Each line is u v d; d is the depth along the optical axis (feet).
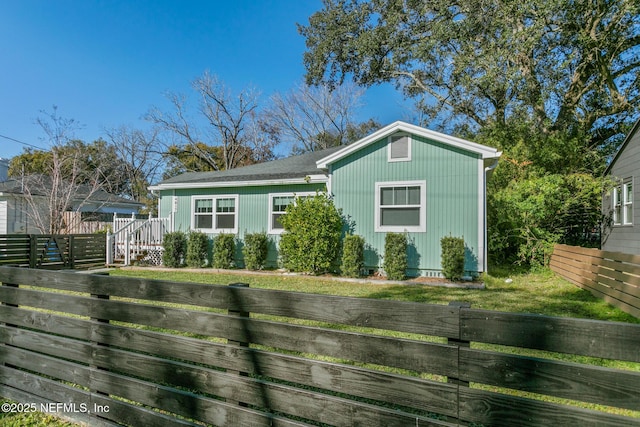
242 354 5.64
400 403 4.57
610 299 18.03
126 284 6.83
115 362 6.89
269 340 5.45
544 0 35.55
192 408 6.07
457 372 4.26
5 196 48.14
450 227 26.94
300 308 5.25
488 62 40.40
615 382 3.56
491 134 46.98
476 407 4.17
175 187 37.60
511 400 4.00
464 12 44.34
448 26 43.55
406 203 28.19
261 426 5.46
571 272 25.25
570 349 3.73
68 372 7.45
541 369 3.87
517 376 3.97
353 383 4.84
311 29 61.98
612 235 34.32
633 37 40.04
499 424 4.04
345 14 57.47
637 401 3.46
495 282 25.22
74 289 7.45
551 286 24.16
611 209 34.47
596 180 33.40
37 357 7.91
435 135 26.89
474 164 26.40
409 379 4.53
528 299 19.62
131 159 95.96
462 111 53.01
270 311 5.45
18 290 8.29
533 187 31.68
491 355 4.10
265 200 34.37
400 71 56.75
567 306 17.74
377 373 4.71
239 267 34.76
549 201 31.30
